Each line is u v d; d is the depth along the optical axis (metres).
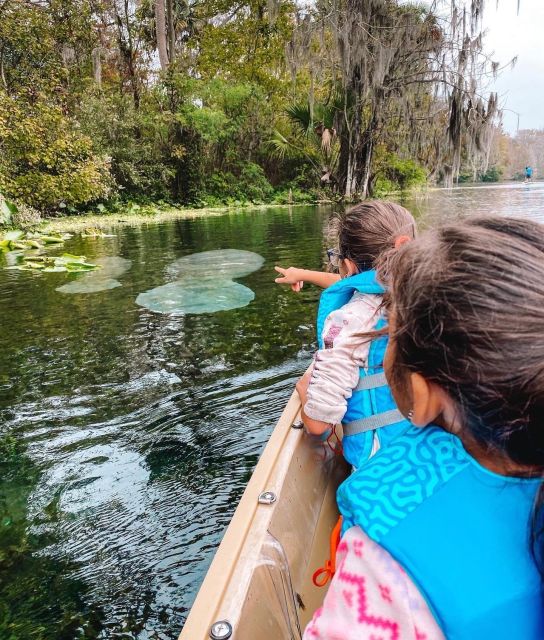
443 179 15.24
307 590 1.23
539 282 0.51
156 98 17.91
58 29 16.12
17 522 2.11
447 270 0.54
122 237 10.09
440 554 0.58
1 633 1.62
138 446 2.62
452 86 13.69
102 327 4.46
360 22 13.86
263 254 7.73
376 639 0.60
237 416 2.87
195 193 18.00
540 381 0.49
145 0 20.95
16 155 12.33
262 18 21.78
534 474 0.56
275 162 20.62
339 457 1.80
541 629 0.58
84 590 1.77
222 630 0.86
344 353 1.44
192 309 4.91
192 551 1.93
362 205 1.71
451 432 0.61
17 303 5.31
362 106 16.27
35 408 3.06
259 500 1.27
